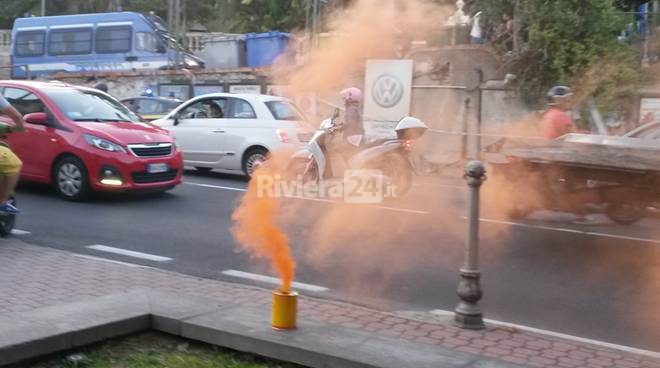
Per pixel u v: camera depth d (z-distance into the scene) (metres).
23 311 5.56
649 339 5.74
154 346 5.09
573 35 15.01
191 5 26.52
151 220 9.90
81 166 10.92
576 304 6.65
